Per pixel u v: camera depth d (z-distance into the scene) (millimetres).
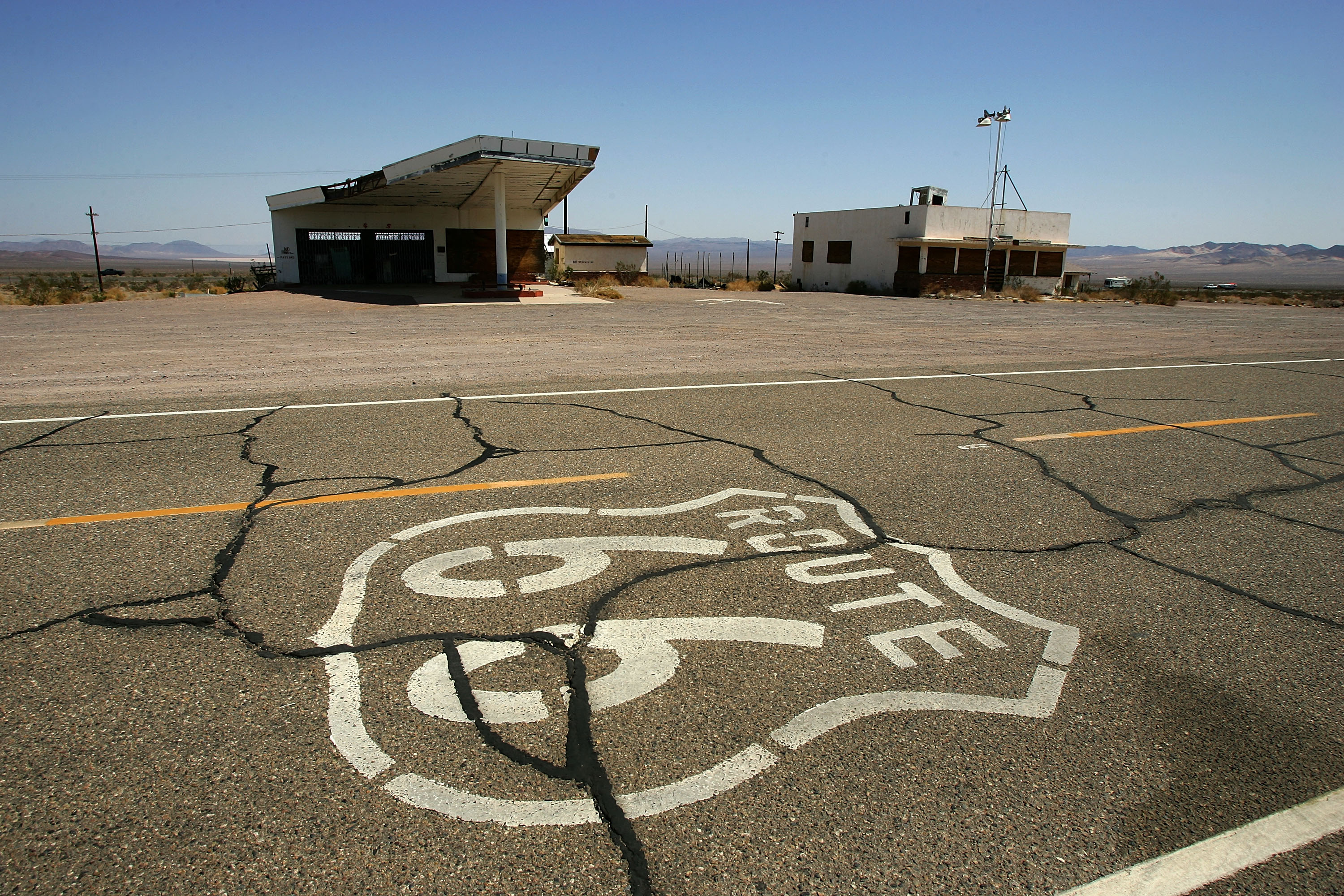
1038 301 38156
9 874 2088
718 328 17172
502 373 10133
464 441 6457
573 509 4836
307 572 3871
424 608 3523
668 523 4629
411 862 2150
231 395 8352
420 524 4531
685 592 3746
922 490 5398
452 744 2627
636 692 2943
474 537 4355
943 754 2658
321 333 14914
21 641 3201
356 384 9086
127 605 3506
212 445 6223
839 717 2832
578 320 18641
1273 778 2592
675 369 10680
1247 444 6996
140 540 4238
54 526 4434
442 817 2312
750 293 37125
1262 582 4074
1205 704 2984
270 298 26469
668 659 3176
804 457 6141
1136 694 3037
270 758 2537
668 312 21906
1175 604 3797
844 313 22984
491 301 25047
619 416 7504
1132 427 7582
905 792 2473
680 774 2520
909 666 3176
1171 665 3250
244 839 2221
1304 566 4293
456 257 34750
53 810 2309
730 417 7578
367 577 3826
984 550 4379
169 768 2486
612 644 3271
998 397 9000
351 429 6805
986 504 5133
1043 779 2553
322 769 2498
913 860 2215
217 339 13883
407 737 2654
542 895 2061
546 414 7566
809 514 4844
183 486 5176
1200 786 2543
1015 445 6707
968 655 3277
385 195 30859
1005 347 14328
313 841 2215
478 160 21844
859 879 2145
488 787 2436
